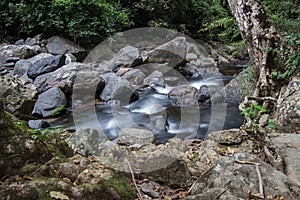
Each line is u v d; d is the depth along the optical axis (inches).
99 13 318.0
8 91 137.5
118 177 66.9
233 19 289.0
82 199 55.3
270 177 65.6
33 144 63.5
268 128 125.2
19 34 331.9
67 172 63.0
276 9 230.7
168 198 70.3
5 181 55.1
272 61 155.6
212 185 66.1
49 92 198.5
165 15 395.5
